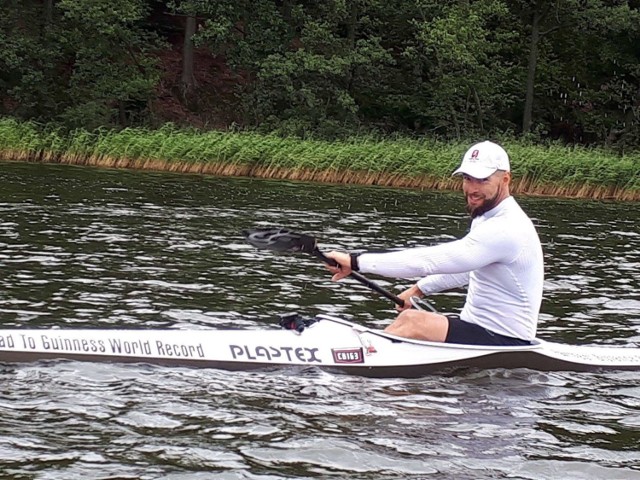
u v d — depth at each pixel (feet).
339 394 20.35
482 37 115.75
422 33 115.55
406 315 22.62
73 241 40.22
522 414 19.72
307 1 122.42
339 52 117.08
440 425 18.79
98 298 28.99
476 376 22.12
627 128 127.95
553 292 34.40
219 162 87.81
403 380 21.65
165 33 133.08
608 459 17.44
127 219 49.06
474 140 115.75
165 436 17.38
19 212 49.21
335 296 31.68
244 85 126.21
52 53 113.19
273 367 21.86
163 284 31.86
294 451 16.94
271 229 21.79
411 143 102.01
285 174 87.35
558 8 121.19
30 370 20.54
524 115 125.08
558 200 82.99
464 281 23.67
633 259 44.57
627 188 88.74
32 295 28.89
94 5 110.11
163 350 21.72
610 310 31.68
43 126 112.57
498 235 21.52
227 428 17.93
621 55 126.21
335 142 100.73
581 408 20.35
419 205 67.92
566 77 132.16
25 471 15.46
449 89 117.60
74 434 17.19
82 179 72.02
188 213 53.67
